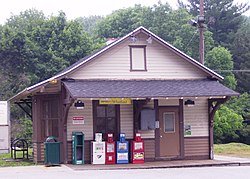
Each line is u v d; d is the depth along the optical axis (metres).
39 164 21.38
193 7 67.88
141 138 21.75
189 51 53.72
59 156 20.55
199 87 22.14
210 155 22.95
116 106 21.89
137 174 17.23
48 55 45.88
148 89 21.30
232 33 62.06
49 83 21.00
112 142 21.14
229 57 52.72
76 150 20.92
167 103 22.56
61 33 47.66
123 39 22.06
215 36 62.72
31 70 45.31
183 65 23.16
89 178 16.03
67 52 46.34
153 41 22.67
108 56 22.12
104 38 59.91
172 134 22.56
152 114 21.88
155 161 22.00
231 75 52.03
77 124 21.36
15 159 24.44
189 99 22.59
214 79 23.48
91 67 21.88
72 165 20.53
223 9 64.25
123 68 22.31
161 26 56.56
